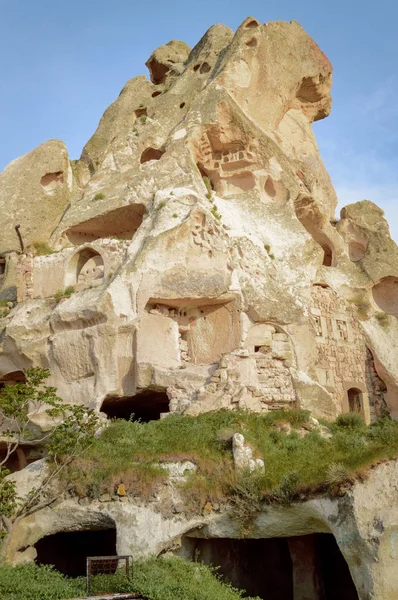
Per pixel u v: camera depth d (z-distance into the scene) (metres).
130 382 23.66
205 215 25.94
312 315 26.83
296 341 25.23
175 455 17.95
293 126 36.34
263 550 20.91
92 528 17.77
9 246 31.38
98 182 31.59
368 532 14.89
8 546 17.12
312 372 25.22
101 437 19.50
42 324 25.06
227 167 30.44
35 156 33.31
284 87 33.97
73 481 17.81
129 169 31.34
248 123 30.42
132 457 18.14
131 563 15.78
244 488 17.00
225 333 24.89
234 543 19.70
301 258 27.83
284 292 26.00
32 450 24.08
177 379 22.77
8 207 32.31
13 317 26.23
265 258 26.89
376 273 30.47
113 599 13.46
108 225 30.23
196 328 25.34
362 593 14.88
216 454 18.12
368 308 29.92
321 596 19.41
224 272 25.06
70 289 26.22
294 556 19.61
